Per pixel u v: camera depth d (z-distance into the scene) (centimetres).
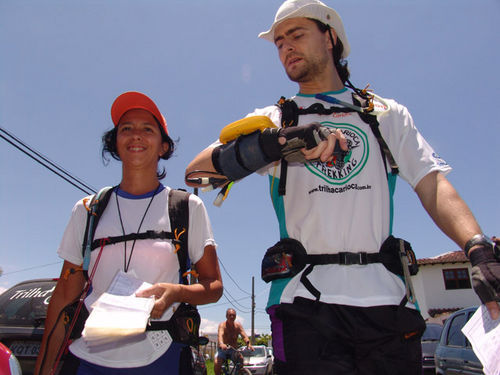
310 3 216
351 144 196
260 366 1435
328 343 170
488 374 126
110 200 237
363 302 171
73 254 231
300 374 169
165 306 183
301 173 195
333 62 229
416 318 174
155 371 194
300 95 223
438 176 183
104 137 274
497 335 129
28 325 408
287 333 177
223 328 888
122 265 214
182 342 204
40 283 452
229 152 182
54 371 201
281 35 222
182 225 227
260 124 181
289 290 181
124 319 165
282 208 199
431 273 2595
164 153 273
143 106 252
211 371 1441
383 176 195
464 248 150
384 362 168
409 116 205
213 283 225
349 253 180
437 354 773
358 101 210
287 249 187
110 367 192
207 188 194
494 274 132
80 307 207
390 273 181
